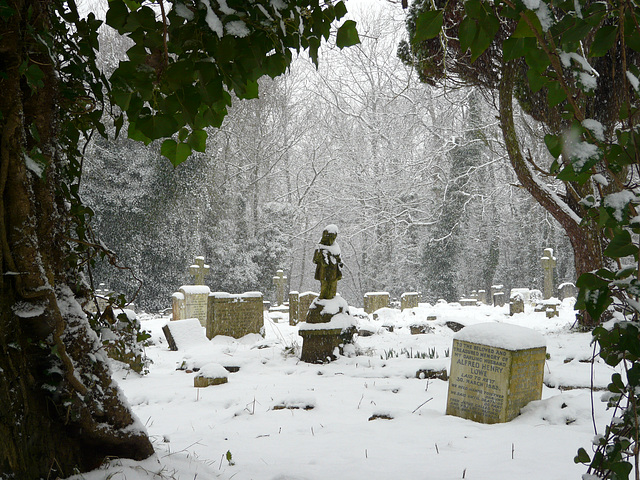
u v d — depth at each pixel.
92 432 3.19
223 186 38.47
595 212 1.84
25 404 2.83
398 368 10.02
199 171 32.56
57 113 3.28
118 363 10.15
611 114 10.44
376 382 9.10
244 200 39.34
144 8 1.92
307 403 7.37
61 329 2.98
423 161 35.91
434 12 1.47
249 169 40.78
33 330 2.91
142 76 1.94
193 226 32.84
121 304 3.83
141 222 31.11
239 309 16.09
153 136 2.05
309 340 11.41
